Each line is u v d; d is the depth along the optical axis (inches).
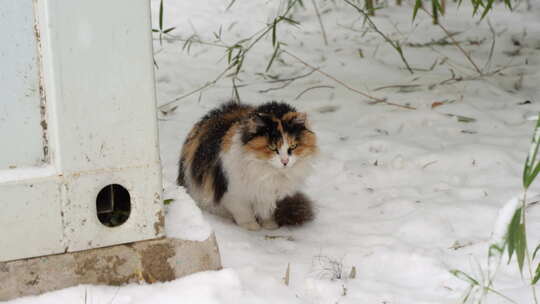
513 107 133.0
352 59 151.3
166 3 172.6
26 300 86.3
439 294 91.6
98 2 84.4
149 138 87.7
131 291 88.1
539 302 88.5
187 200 95.1
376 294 91.5
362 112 132.6
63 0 83.7
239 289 88.5
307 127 106.0
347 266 97.0
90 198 87.0
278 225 107.8
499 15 170.6
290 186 106.1
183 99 136.8
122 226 88.4
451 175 116.0
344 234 104.0
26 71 85.2
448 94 137.5
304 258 98.6
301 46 156.6
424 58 151.9
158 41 157.0
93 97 85.7
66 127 85.4
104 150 86.8
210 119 110.7
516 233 79.8
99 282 88.5
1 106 85.4
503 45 156.0
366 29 157.6
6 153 86.0
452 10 176.1
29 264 86.7
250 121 103.0
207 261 90.4
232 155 104.0
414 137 125.7
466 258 97.5
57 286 87.5
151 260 89.4
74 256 87.7
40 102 86.0
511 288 91.4
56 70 84.4
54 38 84.0
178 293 87.6
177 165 118.2
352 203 111.1
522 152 120.1
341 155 121.0
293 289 92.0
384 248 99.3
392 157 120.3
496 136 124.7
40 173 85.8
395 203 109.5
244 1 176.6
